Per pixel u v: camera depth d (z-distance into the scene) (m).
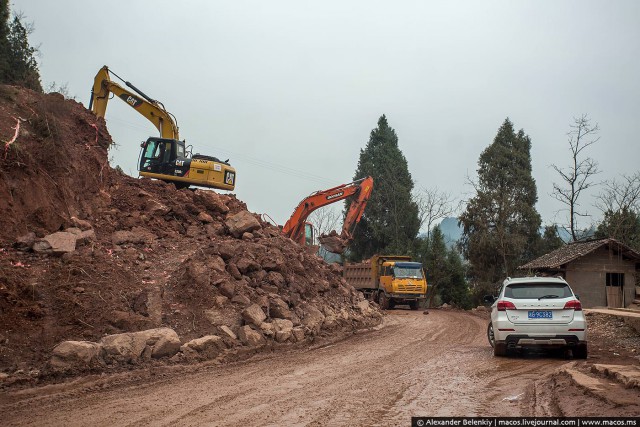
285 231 36.03
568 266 34.88
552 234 53.31
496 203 52.81
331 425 6.86
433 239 59.31
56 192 16.55
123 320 12.46
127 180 21.84
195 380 10.26
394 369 11.74
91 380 9.76
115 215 18.91
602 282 34.97
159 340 11.80
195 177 25.11
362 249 62.38
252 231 21.86
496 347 13.55
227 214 22.80
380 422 7.00
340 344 17.05
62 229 15.90
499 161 55.03
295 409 7.79
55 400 8.37
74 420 7.13
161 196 21.75
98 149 20.36
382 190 61.53
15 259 13.27
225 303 15.16
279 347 15.04
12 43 29.22
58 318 11.80
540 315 13.09
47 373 9.63
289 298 18.08
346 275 48.62
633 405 7.10
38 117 17.83
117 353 10.99
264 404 8.14
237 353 13.28
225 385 9.77
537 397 8.50
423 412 7.54
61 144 17.97
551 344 13.05
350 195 37.19
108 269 14.18
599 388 8.19
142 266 15.55
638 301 33.38
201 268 15.65
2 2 27.83
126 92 25.95
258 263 18.67
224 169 25.89
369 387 9.56
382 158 62.19
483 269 51.94
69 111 20.31
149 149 25.38
